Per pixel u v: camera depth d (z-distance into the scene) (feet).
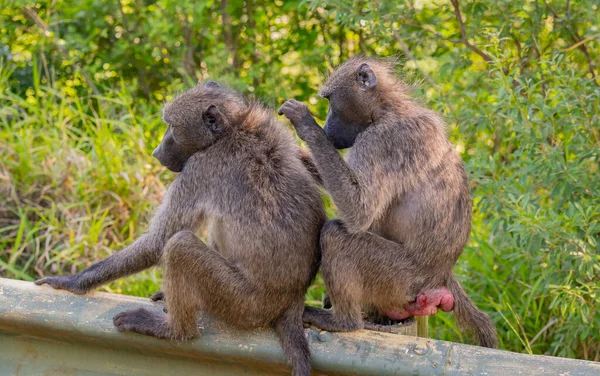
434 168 13.52
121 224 23.21
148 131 26.35
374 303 13.32
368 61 14.51
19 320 12.87
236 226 12.34
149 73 34.65
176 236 12.01
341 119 14.06
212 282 11.99
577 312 16.11
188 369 12.62
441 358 11.35
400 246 13.35
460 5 22.59
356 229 12.93
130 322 12.36
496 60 16.79
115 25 35.42
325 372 11.89
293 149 13.47
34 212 23.17
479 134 21.06
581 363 10.95
